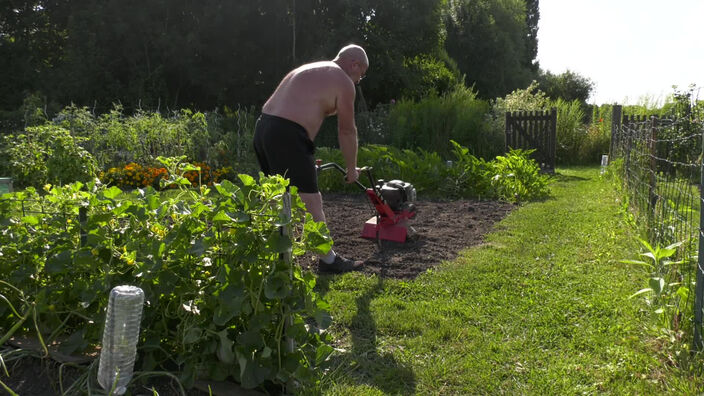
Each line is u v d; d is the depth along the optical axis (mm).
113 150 11352
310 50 24812
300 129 4285
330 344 3395
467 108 15797
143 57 24359
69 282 2926
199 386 2689
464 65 36594
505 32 38656
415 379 2969
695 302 3176
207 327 2697
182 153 11312
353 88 4438
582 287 4348
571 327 3584
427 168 9750
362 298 4160
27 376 2756
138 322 1986
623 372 2979
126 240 2834
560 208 7926
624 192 8141
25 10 25891
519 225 6762
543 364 3113
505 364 3127
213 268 2736
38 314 2980
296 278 2701
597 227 6504
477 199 9102
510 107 17078
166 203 2902
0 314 3016
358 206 8289
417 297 4211
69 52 22984
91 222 2797
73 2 24828
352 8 23781
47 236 3064
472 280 4574
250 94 25812
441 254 5426
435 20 25172
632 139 8211
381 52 23719
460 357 3211
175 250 2713
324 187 9930
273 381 2691
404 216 5832
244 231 2588
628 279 4543
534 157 13727
